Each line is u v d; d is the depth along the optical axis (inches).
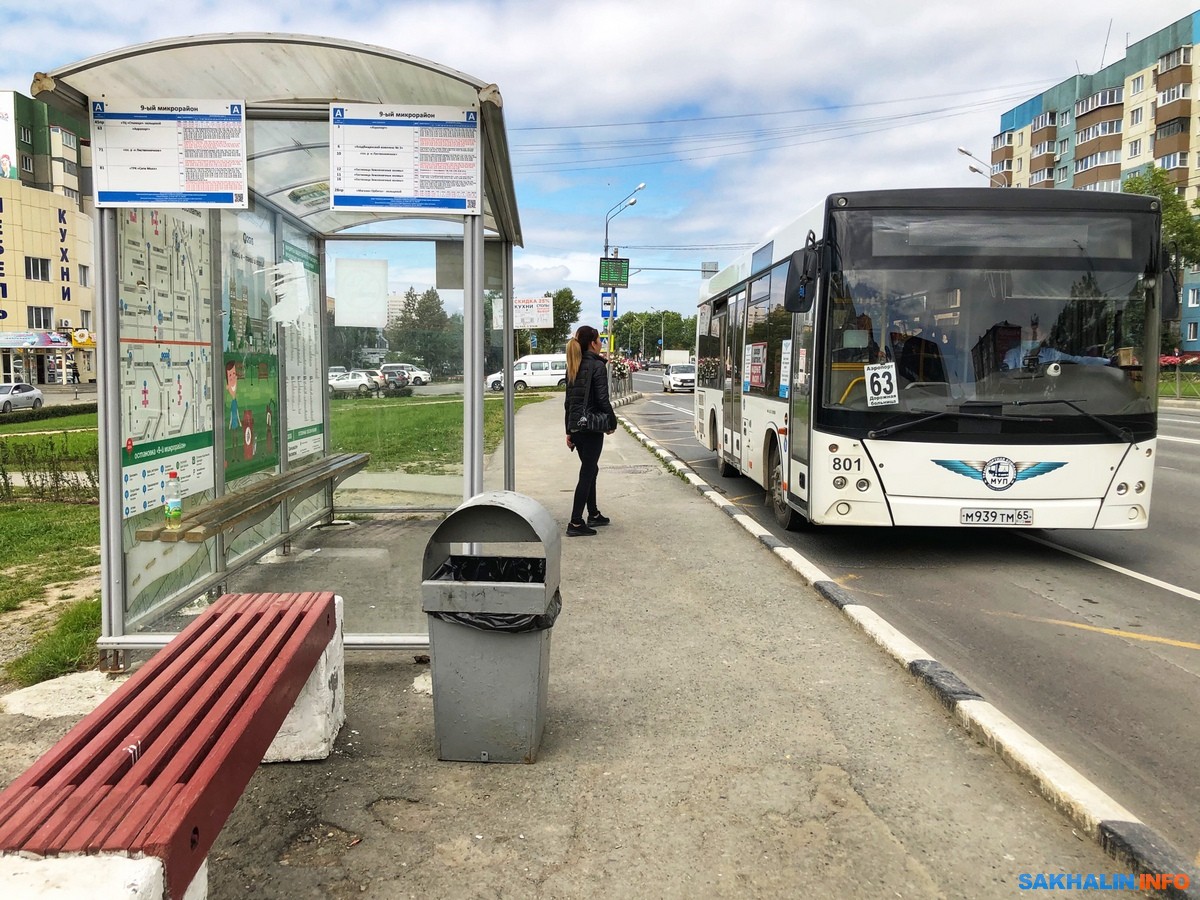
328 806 137.3
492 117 191.3
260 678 124.3
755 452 419.2
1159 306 290.8
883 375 287.9
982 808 137.6
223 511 210.4
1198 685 194.4
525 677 149.3
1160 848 120.9
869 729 166.6
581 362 344.5
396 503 300.5
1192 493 458.6
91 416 1344.7
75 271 2684.5
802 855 124.5
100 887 78.9
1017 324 287.4
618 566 297.6
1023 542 345.4
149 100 186.4
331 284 302.4
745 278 451.5
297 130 202.2
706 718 171.6
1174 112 2260.1
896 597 266.1
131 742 104.8
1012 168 3080.7
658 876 119.5
